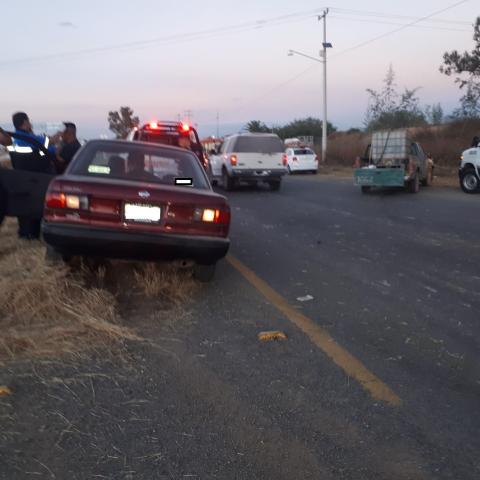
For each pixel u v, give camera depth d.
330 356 4.38
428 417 3.48
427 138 31.47
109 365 4.05
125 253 5.41
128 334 4.55
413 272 7.26
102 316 4.83
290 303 5.77
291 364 4.20
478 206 14.75
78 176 5.60
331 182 24.39
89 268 6.34
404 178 17.64
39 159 7.71
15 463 2.86
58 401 3.50
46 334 4.35
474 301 6.01
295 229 10.72
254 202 15.84
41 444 3.04
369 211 13.65
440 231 10.55
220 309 5.45
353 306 5.73
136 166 5.98
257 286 6.31
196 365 4.13
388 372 4.12
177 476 2.81
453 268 7.52
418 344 4.71
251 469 2.88
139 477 2.79
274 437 3.19
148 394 3.65
